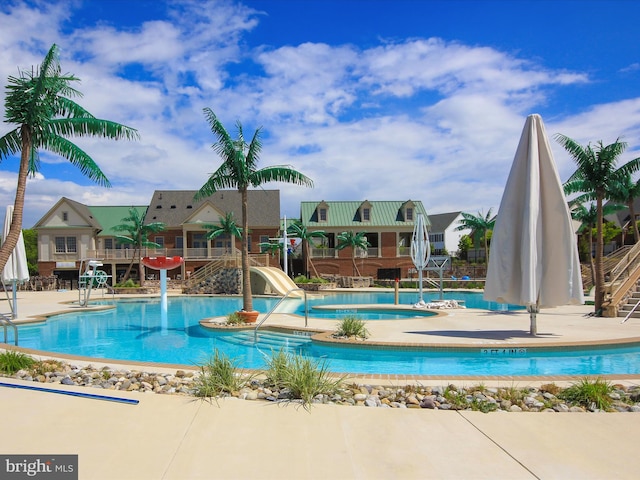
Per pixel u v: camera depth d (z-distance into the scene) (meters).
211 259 45.56
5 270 17.48
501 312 17.62
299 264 50.94
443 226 71.19
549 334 11.84
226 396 6.09
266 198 51.31
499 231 11.55
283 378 6.52
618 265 19.05
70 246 49.03
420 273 21.05
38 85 12.07
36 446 4.45
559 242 11.27
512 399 5.96
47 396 6.05
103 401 5.84
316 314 19.25
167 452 4.32
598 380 6.31
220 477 3.83
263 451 4.36
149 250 46.16
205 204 47.97
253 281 33.16
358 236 47.72
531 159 11.11
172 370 7.91
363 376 7.20
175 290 37.34
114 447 4.43
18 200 12.28
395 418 5.26
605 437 4.68
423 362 9.80
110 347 12.56
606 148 17.22
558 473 3.90
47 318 18.33
